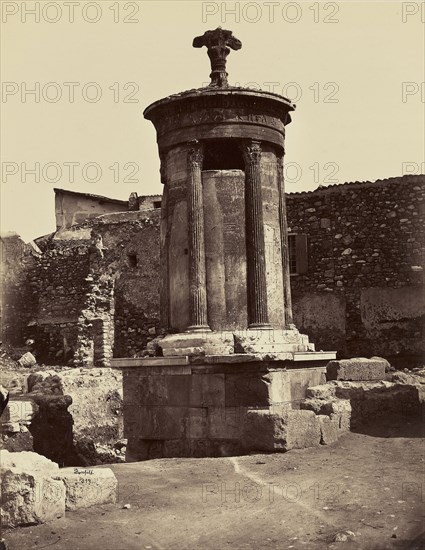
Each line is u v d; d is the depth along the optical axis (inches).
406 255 949.2
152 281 1219.2
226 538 271.0
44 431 608.1
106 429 744.3
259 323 508.4
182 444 484.4
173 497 329.7
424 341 928.9
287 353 471.2
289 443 418.0
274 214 540.1
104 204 1555.1
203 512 305.0
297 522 286.5
